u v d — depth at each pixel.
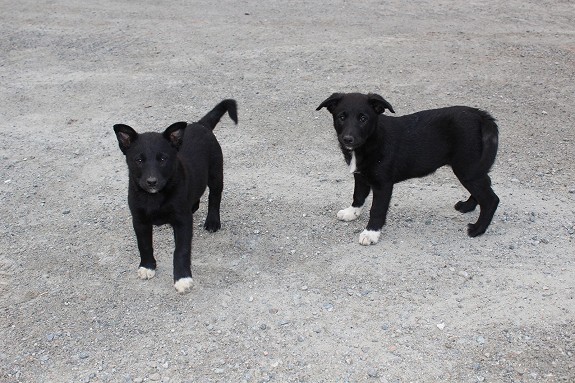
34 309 2.87
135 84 4.30
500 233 3.10
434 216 3.21
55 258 3.07
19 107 4.12
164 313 2.84
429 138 3.07
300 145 3.69
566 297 2.82
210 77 4.34
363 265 2.98
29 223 3.25
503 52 4.49
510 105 3.92
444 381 2.61
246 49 4.68
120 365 2.69
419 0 5.86
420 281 2.91
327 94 4.09
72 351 2.73
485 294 2.85
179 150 2.99
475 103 3.95
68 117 4.00
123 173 3.54
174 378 2.64
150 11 5.74
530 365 2.63
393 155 3.05
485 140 3.02
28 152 3.71
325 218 3.22
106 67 4.53
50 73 4.48
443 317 2.78
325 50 4.60
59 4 6.03
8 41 5.03
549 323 2.74
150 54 4.68
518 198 3.27
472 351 2.68
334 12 5.54
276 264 3.00
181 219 2.90
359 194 3.18
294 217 3.23
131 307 2.87
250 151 3.65
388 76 4.25
